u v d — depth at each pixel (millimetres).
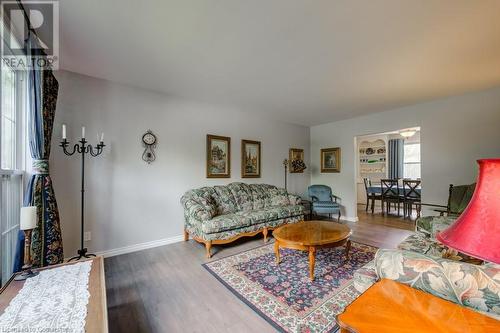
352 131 5098
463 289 952
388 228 4363
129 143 3131
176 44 2125
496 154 3285
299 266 2615
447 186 3721
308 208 5262
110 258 2873
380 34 1976
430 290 1025
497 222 659
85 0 1533
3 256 1701
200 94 3531
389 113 4453
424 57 2377
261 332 1575
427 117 3938
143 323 1673
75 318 964
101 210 2893
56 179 2590
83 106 2781
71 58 2377
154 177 3348
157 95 3400
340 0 1574
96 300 1099
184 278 2346
